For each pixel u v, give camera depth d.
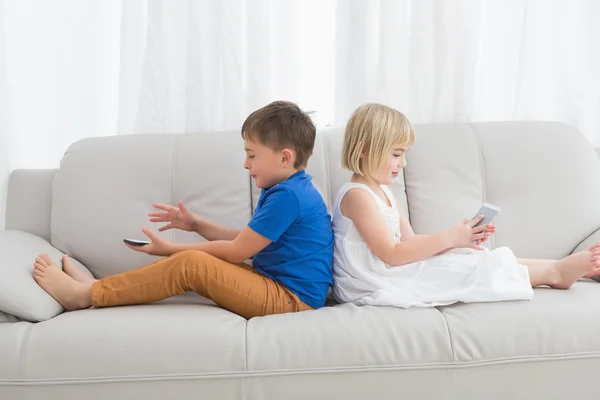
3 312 1.39
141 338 1.29
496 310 1.38
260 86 2.11
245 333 1.33
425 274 1.57
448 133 1.98
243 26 2.15
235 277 1.50
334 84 2.21
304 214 1.59
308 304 1.58
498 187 1.91
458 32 2.13
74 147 1.94
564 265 1.54
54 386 1.26
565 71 2.20
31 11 2.18
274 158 1.61
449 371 1.31
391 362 1.30
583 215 1.84
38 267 1.51
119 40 2.20
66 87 2.22
